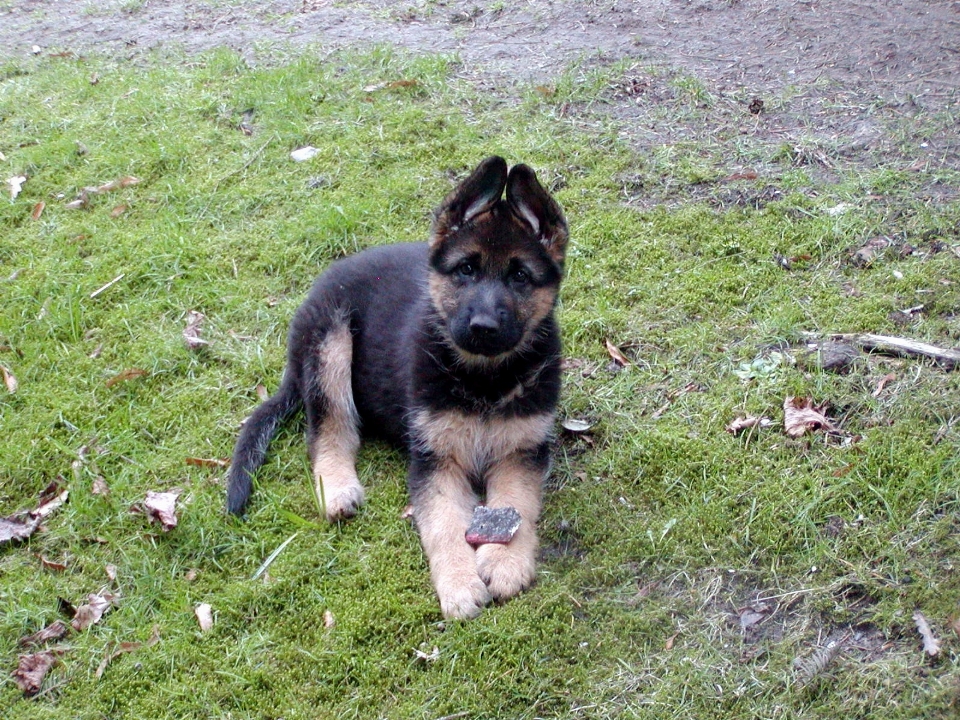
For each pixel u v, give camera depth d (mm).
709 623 1868
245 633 1881
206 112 2805
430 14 3227
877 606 1865
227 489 2033
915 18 2949
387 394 2094
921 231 2359
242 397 2186
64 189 2602
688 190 2504
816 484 1992
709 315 2264
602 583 1914
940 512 1957
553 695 1810
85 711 1817
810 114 2672
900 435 2039
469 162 2594
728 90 2766
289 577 1927
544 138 2639
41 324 2297
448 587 1888
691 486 2018
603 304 2277
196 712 1815
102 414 2160
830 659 1822
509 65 2906
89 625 1896
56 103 2891
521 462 2018
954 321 2199
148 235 2473
